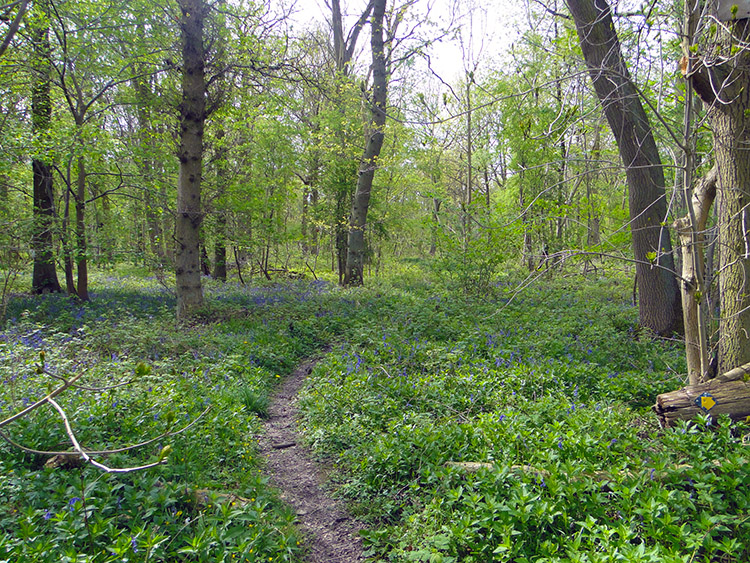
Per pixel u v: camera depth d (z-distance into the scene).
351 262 18.09
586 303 13.59
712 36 4.83
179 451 4.56
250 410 6.54
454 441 4.95
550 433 4.71
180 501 3.92
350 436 5.61
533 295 14.85
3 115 11.59
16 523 3.36
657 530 3.21
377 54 16.77
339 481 4.88
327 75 17.56
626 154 9.14
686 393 5.09
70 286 14.26
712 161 6.95
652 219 9.30
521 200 18.42
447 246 14.79
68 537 3.13
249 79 12.03
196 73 11.01
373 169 17.33
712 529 3.23
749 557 3.15
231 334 9.87
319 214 21.55
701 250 5.60
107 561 2.96
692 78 5.21
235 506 3.86
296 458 5.41
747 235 5.16
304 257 28.95
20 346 7.38
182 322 10.56
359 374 7.36
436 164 21.98
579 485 3.71
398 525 4.11
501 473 3.96
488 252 13.95
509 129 19.30
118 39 11.90
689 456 4.27
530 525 3.58
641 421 5.49
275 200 18.00
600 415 5.39
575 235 16.52
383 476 4.70
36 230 11.83
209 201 15.32
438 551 3.59
